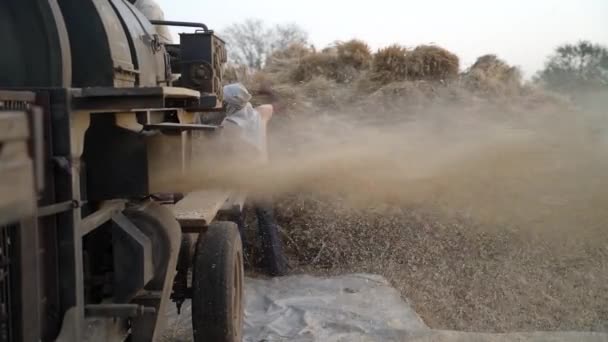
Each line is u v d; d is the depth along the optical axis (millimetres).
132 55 3998
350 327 5258
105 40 3592
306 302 5891
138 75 4020
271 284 6555
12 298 2533
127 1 4777
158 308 3561
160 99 2936
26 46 3273
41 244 2799
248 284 6566
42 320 2811
